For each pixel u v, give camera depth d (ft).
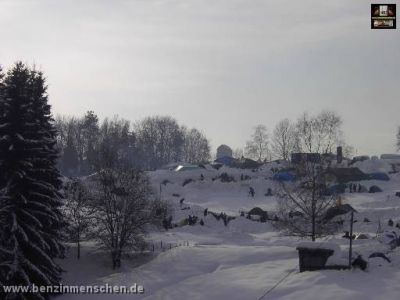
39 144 110.42
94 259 144.97
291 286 87.66
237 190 275.39
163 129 492.54
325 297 78.64
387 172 309.01
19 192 106.93
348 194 252.62
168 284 112.37
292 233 146.41
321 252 95.71
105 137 407.03
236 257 127.44
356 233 165.48
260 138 445.78
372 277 85.40
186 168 320.70
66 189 161.99
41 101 127.95
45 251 110.83
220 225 197.16
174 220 203.82
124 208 145.48
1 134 107.65
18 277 103.55
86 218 152.46
